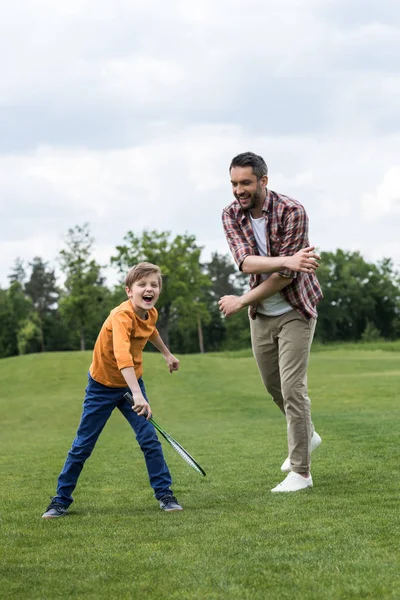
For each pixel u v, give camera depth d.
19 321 86.69
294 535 3.98
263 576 3.29
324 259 92.94
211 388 21.48
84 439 5.11
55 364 27.50
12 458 9.09
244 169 5.43
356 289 91.38
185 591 3.13
